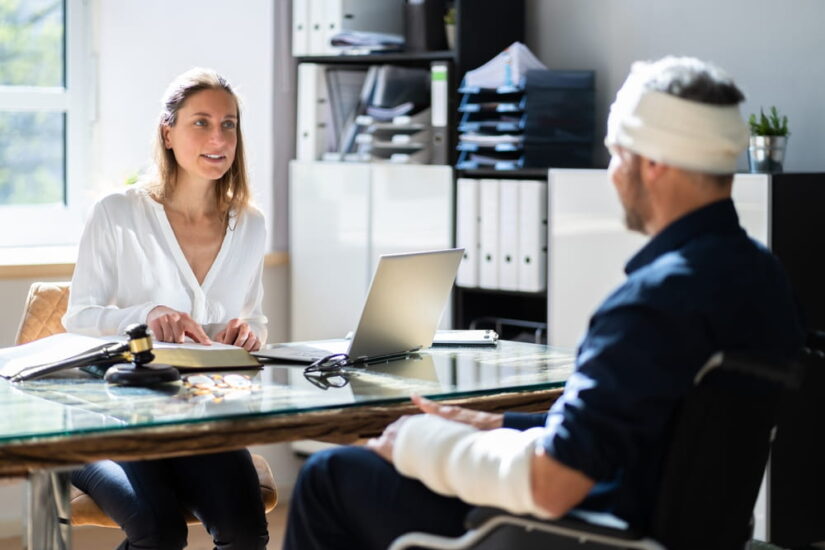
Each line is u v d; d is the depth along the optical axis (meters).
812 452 4.54
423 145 5.32
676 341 2.08
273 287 5.74
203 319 3.65
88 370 2.94
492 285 5.02
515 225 4.91
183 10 5.78
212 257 3.69
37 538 2.49
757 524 4.46
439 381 2.86
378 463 2.48
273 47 5.65
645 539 2.11
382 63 5.64
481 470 2.22
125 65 5.89
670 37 5.08
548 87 4.99
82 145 5.98
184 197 3.64
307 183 5.61
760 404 2.23
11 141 5.82
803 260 4.41
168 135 3.59
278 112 5.70
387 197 5.32
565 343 4.80
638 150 2.25
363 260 5.43
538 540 2.30
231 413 2.46
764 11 4.81
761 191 4.31
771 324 2.21
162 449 2.37
